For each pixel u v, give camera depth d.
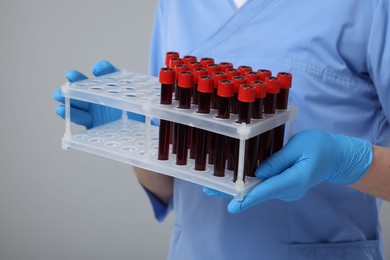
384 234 1.90
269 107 0.85
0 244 2.09
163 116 0.87
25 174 2.04
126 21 1.89
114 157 0.94
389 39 0.97
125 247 2.07
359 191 1.06
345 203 1.06
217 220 1.09
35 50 1.93
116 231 2.06
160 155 0.91
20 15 1.91
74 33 1.91
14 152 2.02
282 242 1.06
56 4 1.89
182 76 0.85
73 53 1.92
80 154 2.01
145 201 2.02
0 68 1.95
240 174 0.82
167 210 1.33
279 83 0.86
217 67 0.91
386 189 0.95
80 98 0.95
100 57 1.91
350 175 0.92
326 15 1.01
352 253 1.08
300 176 0.84
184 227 1.14
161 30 1.21
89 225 2.06
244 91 0.80
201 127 0.84
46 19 1.90
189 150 0.93
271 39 1.04
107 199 2.04
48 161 2.02
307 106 1.02
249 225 1.06
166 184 1.27
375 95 1.04
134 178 2.01
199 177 0.86
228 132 0.81
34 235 2.08
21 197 2.05
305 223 1.05
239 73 0.88
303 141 0.88
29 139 2.01
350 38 1.00
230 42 1.07
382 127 1.05
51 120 1.99
